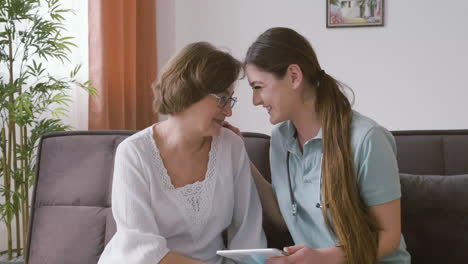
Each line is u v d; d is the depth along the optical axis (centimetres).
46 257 173
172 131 152
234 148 162
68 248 172
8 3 243
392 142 149
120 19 321
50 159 183
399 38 396
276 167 162
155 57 373
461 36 390
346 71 403
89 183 179
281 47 143
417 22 393
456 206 173
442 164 188
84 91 307
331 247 140
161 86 145
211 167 155
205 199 152
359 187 143
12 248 288
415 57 396
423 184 177
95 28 307
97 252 172
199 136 150
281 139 162
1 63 272
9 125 256
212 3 407
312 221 154
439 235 172
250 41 406
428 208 174
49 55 284
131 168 148
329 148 142
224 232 172
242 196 161
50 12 282
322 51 404
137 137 153
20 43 257
